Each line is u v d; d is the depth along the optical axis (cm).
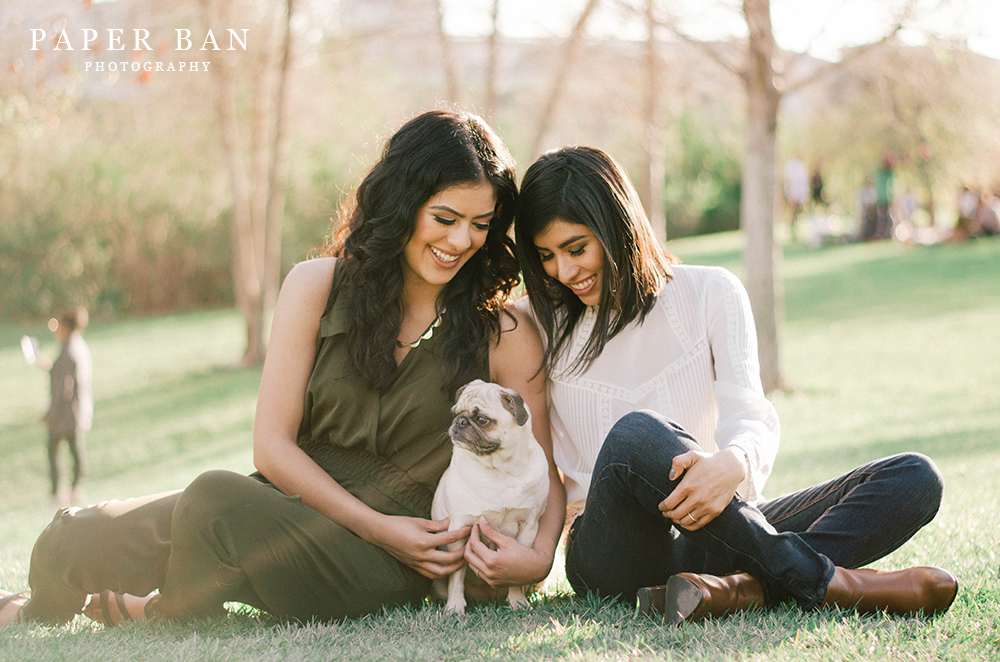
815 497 262
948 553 309
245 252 1588
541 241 279
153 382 1552
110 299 2597
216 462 920
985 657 202
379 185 271
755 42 919
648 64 1188
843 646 208
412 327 283
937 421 775
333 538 251
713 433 285
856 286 1872
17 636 248
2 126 1040
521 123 1535
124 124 1766
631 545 252
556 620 245
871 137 2184
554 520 288
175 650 224
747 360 274
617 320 283
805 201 2628
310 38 1430
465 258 277
